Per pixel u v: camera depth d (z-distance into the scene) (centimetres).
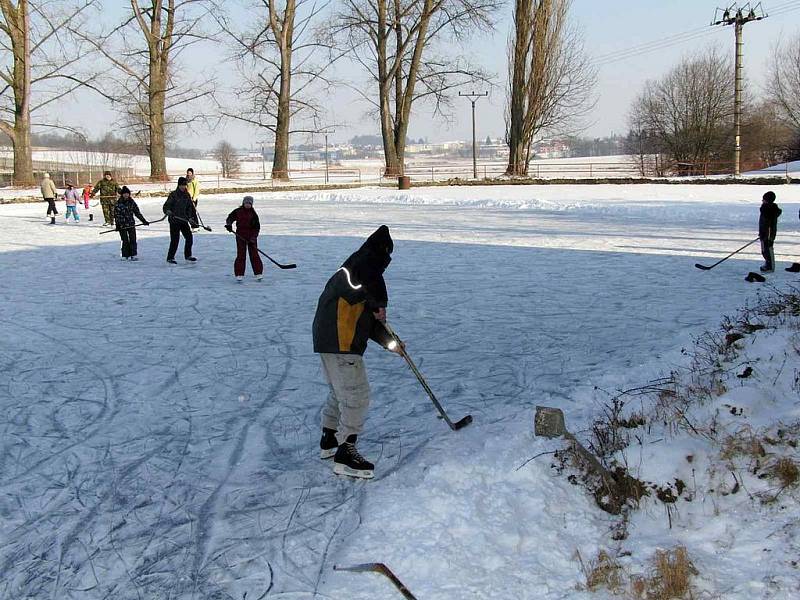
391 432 527
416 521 379
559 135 5075
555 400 579
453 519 378
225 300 1034
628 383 600
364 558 354
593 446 434
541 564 340
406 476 441
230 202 3334
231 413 582
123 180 4622
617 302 970
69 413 585
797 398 438
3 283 1189
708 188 3338
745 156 5609
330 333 441
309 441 521
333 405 476
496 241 1666
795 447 380
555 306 955
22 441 528
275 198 3591
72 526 406
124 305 1005
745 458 383
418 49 4928
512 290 1073
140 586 347
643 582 312
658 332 800
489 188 3897
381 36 4862
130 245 1439
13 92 4341
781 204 2409
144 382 664
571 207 2552
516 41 4809
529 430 481
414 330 843
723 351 583
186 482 458
